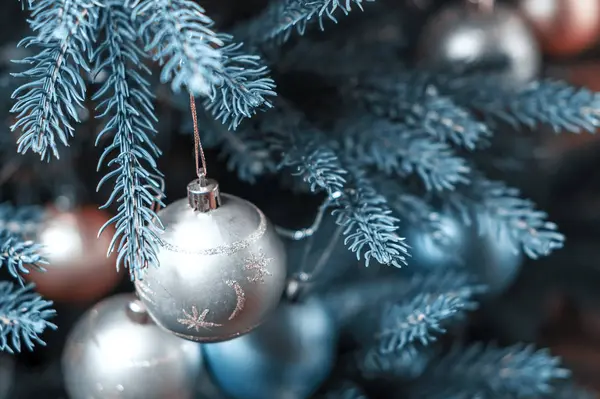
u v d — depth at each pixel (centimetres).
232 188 66
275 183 66
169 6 43
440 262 60
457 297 56
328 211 57
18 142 46
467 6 67
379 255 49
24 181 67
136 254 46
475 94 62
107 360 53
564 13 70
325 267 61
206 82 41
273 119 56
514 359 65
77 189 64
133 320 54
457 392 65
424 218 58
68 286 62
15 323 50
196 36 43
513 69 64
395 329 57
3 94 59
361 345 62
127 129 47
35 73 47
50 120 46
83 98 47
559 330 86
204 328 49
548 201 77
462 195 59
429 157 56
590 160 78
